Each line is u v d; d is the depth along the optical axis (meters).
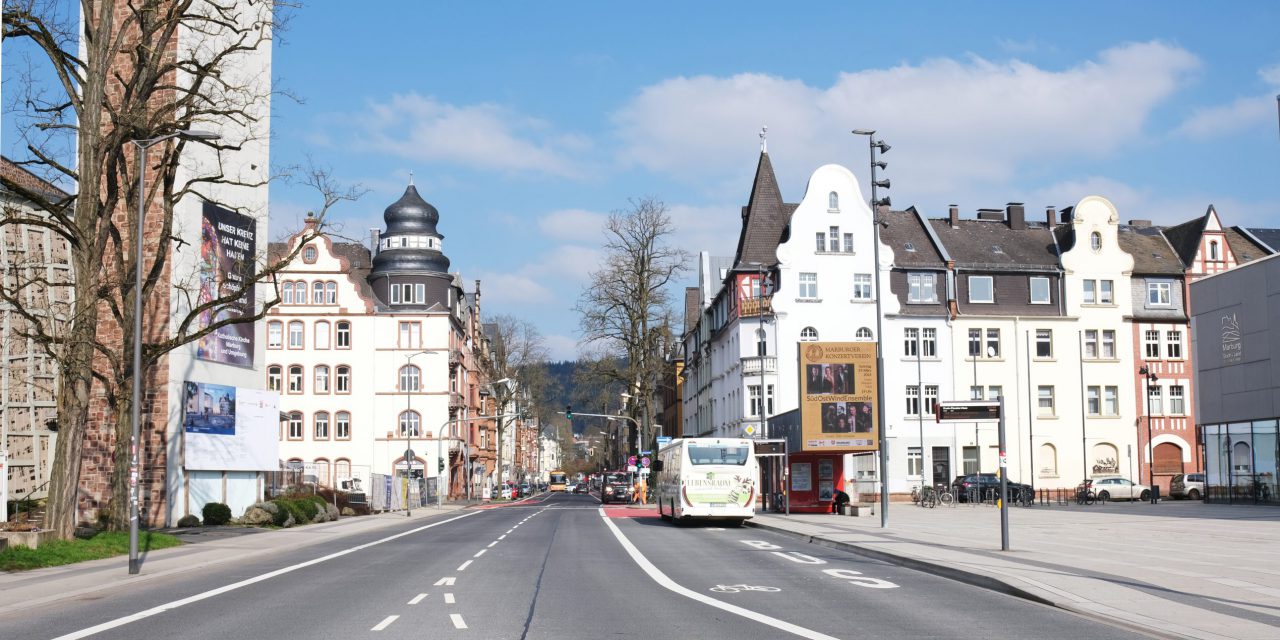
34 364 40.78
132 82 27.53
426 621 12.84
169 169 29.75
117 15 38.16
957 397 64.56
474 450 103.69
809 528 32.91
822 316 64.94
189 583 18.66
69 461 24.77
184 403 38.75
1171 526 32.62
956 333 65.12
